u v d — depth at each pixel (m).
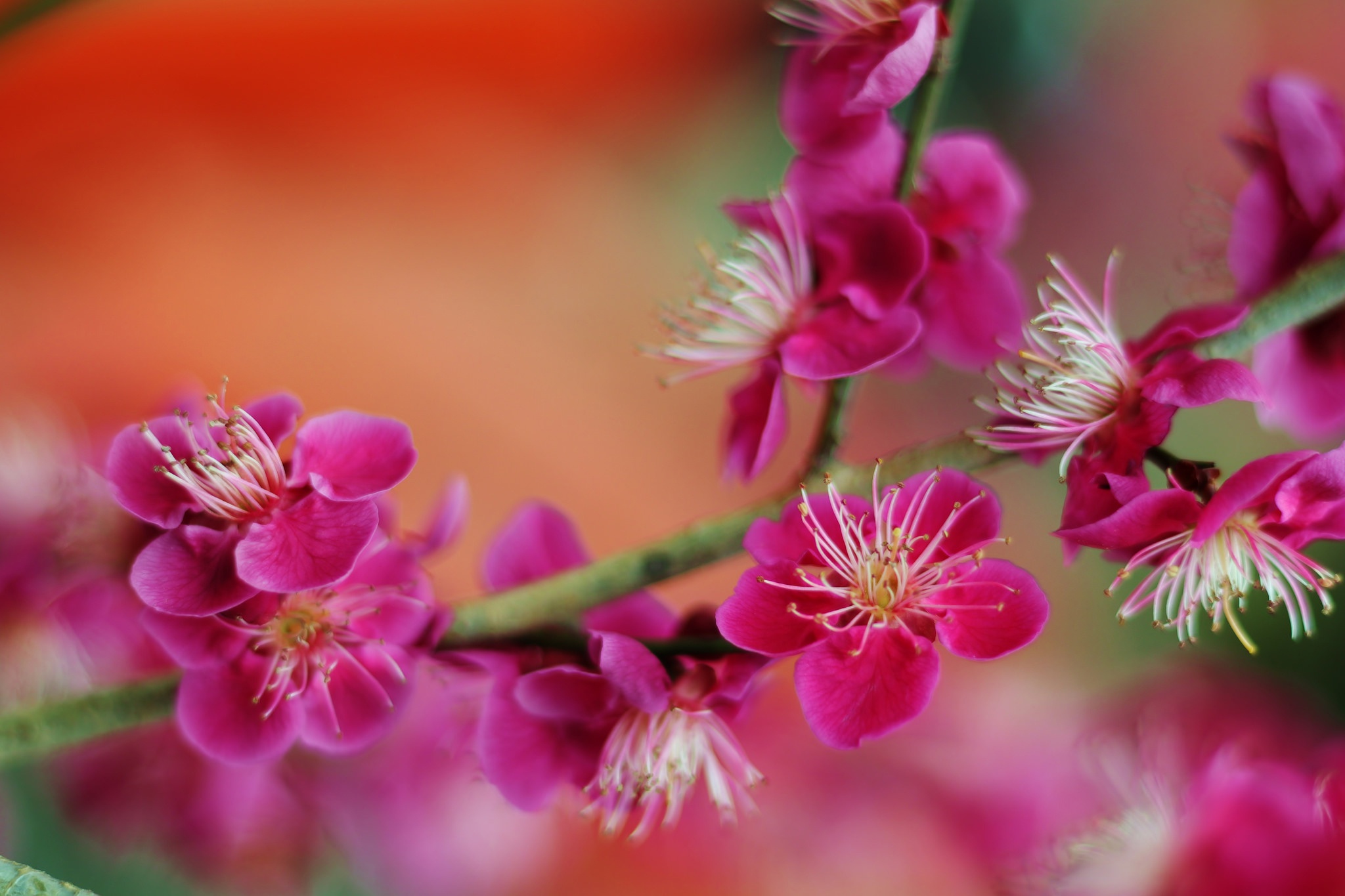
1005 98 0.87
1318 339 0.37
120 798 0.40
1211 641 0.62
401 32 0.93
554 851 0.48
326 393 0.82
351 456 0.34
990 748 0.48
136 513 0.34
